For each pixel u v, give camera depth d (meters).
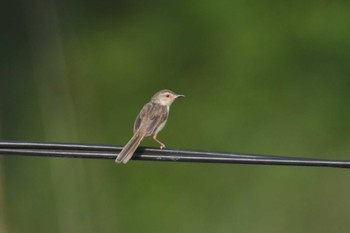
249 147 23.58
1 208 22.34
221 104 23.95
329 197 22.44
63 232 22.66
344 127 23.73
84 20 25.20
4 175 22.55
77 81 24.59
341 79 24.02
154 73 24.42
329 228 22.30
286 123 23.78
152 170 22.83
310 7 24.20
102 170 22.98
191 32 24.58
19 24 24.97
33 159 22.80
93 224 22.84
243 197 22.55
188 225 22.62
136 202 22.86
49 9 25.09
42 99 24.48
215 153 9.44
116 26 25.02
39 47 24.88
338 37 24.09
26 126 24.25
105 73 24.55
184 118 23.86
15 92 24.50
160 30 24.73
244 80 24.06
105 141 24.00
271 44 24.16
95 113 24.25
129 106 24.20
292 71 24.08
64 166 22.81
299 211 22.48
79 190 22.81
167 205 22.67
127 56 24.59
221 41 24.39
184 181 22.80
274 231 22.36
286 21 24.25
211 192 22.64
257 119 23.80
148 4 25.08
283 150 23.66
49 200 22.78
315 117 23.80
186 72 24.44
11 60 24.73
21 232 22.64
